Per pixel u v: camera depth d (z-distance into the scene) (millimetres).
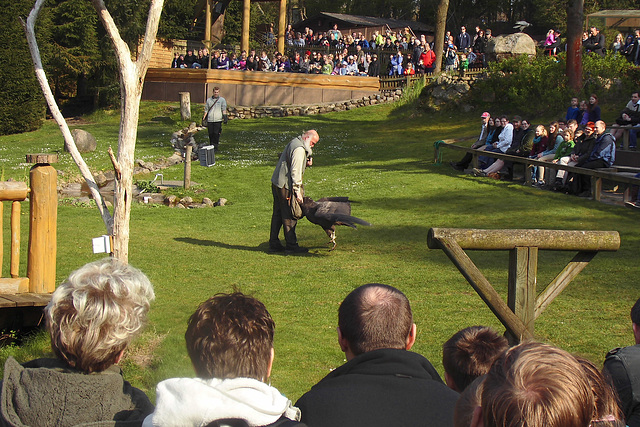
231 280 10125
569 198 16641
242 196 19391
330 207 12180
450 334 7449
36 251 7148
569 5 27828
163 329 7285
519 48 34812
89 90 40875
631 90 28312
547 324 7664
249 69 37344
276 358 6668
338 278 10258
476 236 4664
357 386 2791
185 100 31766
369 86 38188
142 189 19719
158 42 42875
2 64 29438
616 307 8328
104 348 2539
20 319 7230
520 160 18469
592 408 1536
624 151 19500
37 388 2482
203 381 2406
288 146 12141
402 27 58281
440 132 29031
